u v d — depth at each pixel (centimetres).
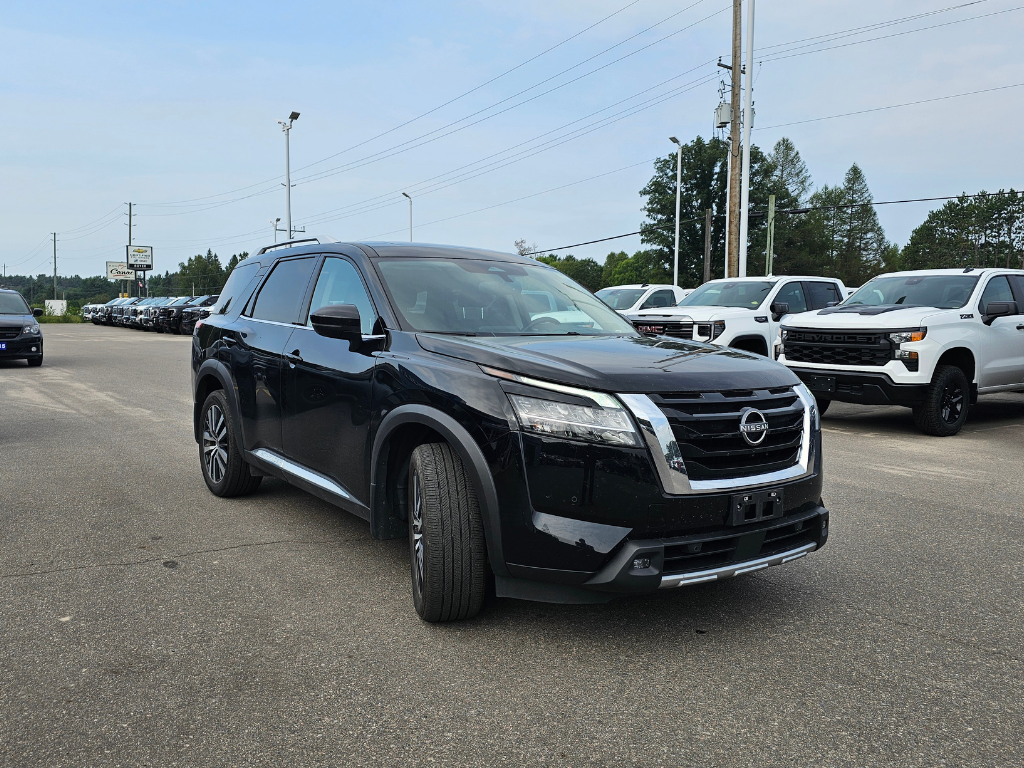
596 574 296
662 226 6969
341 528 486
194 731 253
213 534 471
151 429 852
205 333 582
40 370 1570
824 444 820
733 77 2267
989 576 414
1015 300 957
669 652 317
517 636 331
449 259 464
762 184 7169
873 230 9650
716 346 399
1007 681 295
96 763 235
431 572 324
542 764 237
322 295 464
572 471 298
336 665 301
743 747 248
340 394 402
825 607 369
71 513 514
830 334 909
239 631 332
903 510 550
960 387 883
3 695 275
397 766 236
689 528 302
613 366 316
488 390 319
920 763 241
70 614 348
